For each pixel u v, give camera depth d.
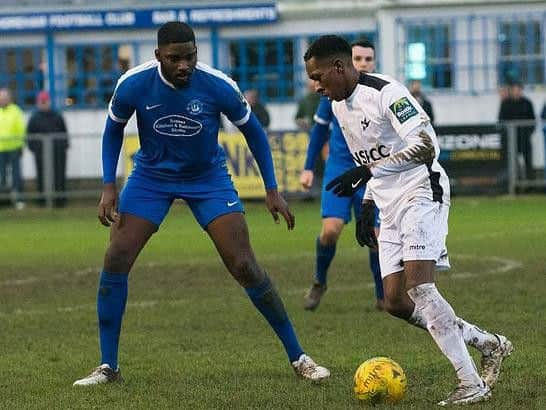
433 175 18.56
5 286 34.72
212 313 28.88
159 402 19.06
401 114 18.34
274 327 20.89
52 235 50.59
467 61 78.12
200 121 20.41
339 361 22.41
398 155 18.25
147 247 44.84
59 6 84.38
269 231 49.47
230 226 20.73
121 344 24.88
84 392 20.06
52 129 65.56
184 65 19.69
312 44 19.06
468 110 78.25
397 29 78.50
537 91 77.81
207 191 20.91
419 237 18.36
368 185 19.34
